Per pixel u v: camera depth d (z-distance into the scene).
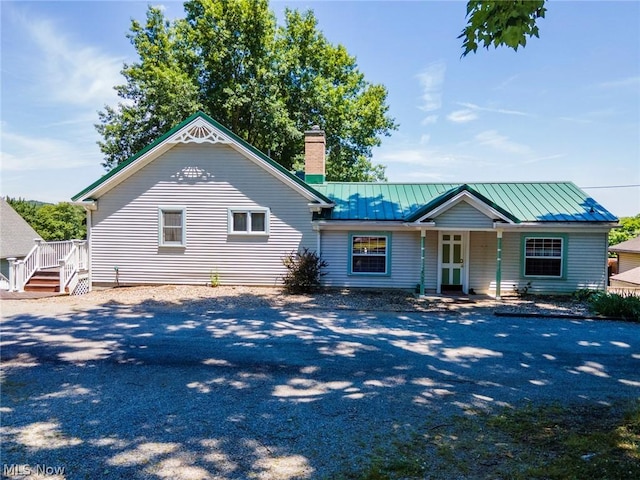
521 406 5.04
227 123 29.11
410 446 3.96
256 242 15.50
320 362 6.91
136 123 27.17
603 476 3.31
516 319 10.71
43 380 5.92
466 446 3.94
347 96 32.00
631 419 4.60
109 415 4.73
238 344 8.02
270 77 26.70
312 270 14.62
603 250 14.44
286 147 29.06
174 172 15.52
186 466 3.61
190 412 4.82
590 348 7.92
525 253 14.78
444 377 6.19
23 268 14.84
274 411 4.86
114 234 15.61
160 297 13.54
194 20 28.38
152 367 6.57
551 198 15.64
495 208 13.52
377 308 12.02
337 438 4.15
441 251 15.09
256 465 3.62
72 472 3.51
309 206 15.02
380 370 6.51
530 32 4.29
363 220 14.88
